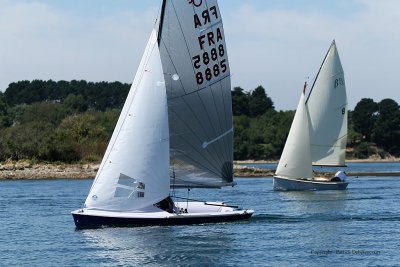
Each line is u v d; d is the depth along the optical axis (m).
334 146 168.62
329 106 168.50
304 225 96.31
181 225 89.00
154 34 88.75
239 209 94.62
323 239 84.31
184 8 89.50
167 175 87.81
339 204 127.38
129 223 87.19
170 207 90.25
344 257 73.62
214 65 91.69
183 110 90.19
